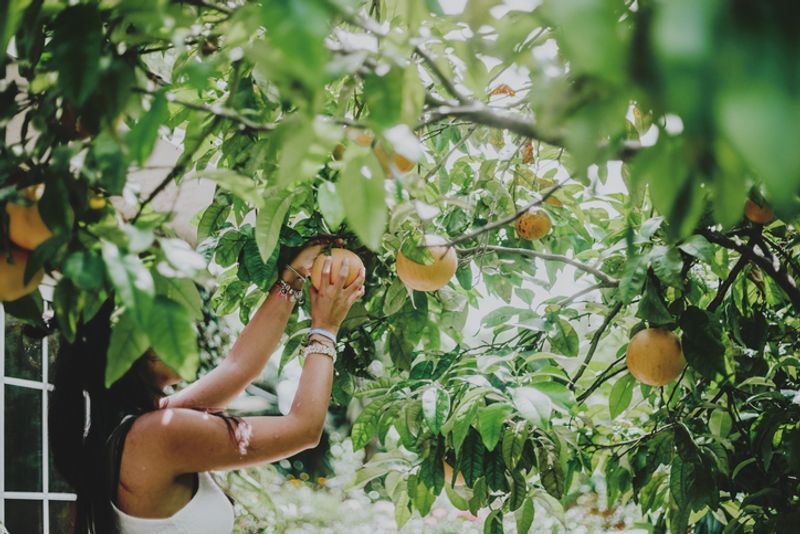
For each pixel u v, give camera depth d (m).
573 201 2.07
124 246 0.89
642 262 1.56
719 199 0.59
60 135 1.07
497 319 2.13
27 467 2.87
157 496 1.53
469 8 0.83
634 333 1.88
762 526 1.83
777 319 2.24
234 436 1.52
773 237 2.13
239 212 1.72
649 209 1.93
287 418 1.58
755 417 2.04
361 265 1.72
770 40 0.40
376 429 1.86
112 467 1.53
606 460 2.20
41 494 2.92
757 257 1.74
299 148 0.82
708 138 0.56
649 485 2.10
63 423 1.61
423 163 1.91
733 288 2.04
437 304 2.10
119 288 0.80
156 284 0.99
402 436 1.82
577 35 0.45
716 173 0.59
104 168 0.87
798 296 1.75
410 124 0.91
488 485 1.79
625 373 2.07
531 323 2.04
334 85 1.66
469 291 2.31
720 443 1.92
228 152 1.50
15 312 1.12
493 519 2.04
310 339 1.66
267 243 1.29
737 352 2.06
